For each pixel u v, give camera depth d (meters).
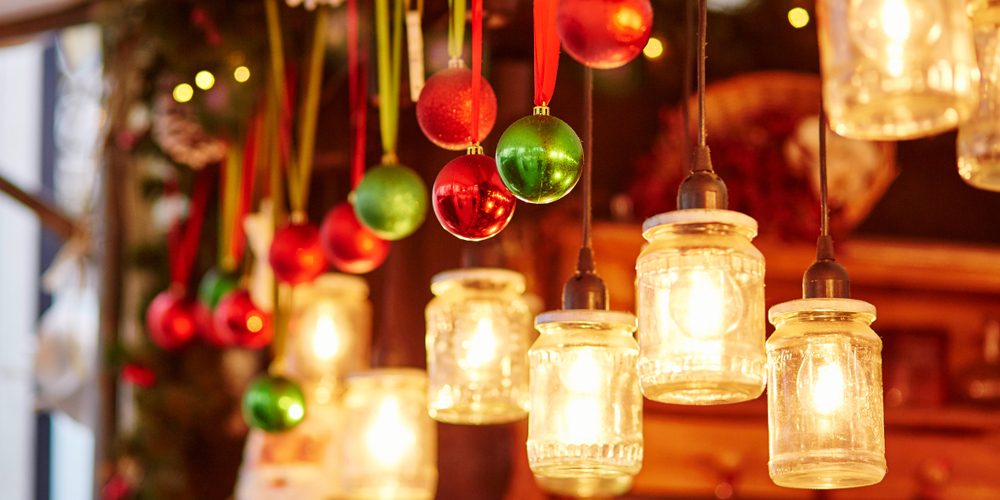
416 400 1.52
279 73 1.65
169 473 2.42
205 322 1.98
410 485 1.49
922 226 2.90
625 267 2.50
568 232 2.42
